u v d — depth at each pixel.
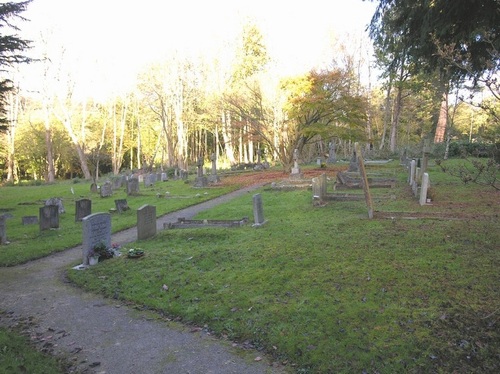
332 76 27.53
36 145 52.59
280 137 30.09
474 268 6.84
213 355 5.20
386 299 6.03
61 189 31.44
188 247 10.02
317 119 29.48
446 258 7.40
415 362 4.60
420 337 5.02
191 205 18.22
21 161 60.03
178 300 6.89
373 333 5.20
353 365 4.65
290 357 5.00
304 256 8.18
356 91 40.50
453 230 9.20
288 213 13.43
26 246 11.70
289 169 29.19
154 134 64.00
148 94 52.25
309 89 26.78
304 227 10.84
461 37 11.17
